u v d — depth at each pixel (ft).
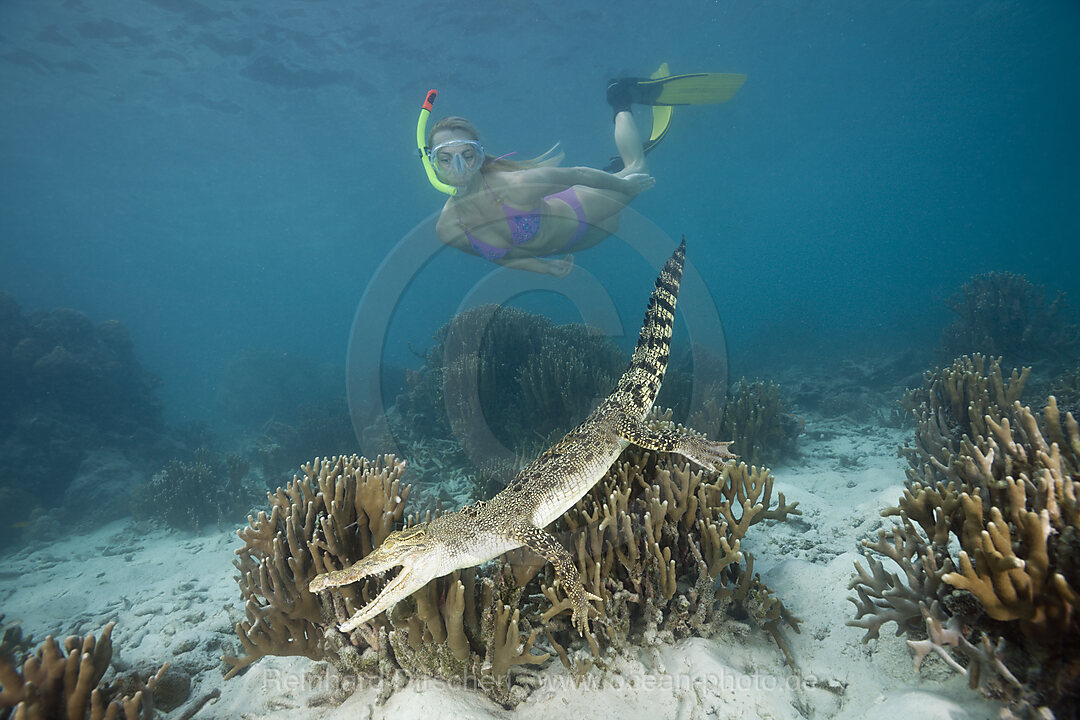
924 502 11.87
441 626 12.21
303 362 93.40
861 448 33.32
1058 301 41.73
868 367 57.11
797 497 23.52
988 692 10.03
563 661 12.57
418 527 12.07
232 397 86.28
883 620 12.05
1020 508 9.19
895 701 10.87
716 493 14.80
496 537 12.21
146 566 30.14
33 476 45.19
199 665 16.96
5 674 9.67
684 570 14.82
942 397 22.18
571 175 24.11
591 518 14.07
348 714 12.84
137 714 10.98
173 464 42.16
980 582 8.87
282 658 15.56
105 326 63.36
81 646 11.61
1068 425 10.87
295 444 50.06
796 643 13.85
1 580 31.99
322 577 11.20
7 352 51.29
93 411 53.88
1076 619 8.55
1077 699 8.95
